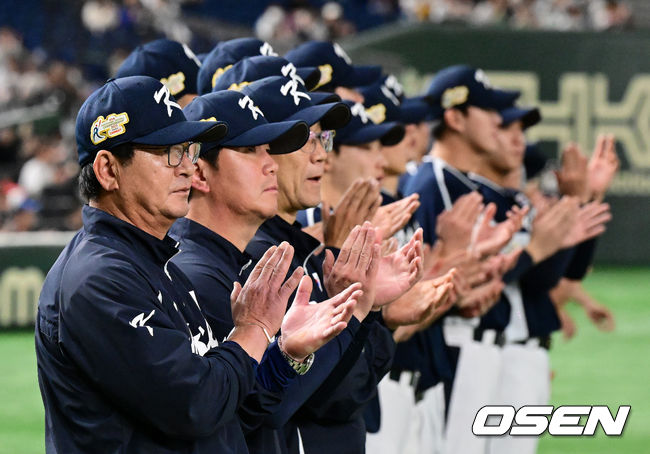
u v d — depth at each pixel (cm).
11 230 4909
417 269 1308
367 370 1327
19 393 3203
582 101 5791
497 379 2023
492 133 2086
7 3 7000
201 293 1140
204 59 1723
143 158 992
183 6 7256
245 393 1002
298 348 1069
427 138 2136
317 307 1087
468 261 1661
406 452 1902
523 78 5778
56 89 6178
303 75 1535
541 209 2062
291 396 1157
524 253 1969
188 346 955
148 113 991
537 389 2103
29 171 5472
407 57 5834
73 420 954
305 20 6869
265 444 1164
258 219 1184
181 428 941
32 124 5997
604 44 5778
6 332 4216
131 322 929
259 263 1048
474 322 1997
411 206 1452
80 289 937
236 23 7369
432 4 6819
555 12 6800
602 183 2267
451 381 1975
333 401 1275
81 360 934
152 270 997
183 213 1018
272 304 1038
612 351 3822
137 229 995
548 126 5778
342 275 1234
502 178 2142
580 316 4559
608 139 2300
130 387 927
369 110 1841
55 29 6900
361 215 1386
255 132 1155
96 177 996
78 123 1008
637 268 5797
